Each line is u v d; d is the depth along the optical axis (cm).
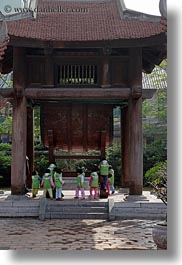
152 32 1791
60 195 1922
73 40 1805
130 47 1891
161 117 4219
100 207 1814
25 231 1417
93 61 1920
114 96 1905
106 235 1343
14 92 1895
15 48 1897
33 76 1931
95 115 2089
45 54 1895
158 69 4303
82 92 1889
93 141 2150
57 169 1964
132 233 1384
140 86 1888
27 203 1788
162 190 1017
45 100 2025
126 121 2222
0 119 4359
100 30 1886
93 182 2005
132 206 1767
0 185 3834
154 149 3975
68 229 1462
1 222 1633
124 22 1933
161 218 1731
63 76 1930
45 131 2106
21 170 1891
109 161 3953
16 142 1894
